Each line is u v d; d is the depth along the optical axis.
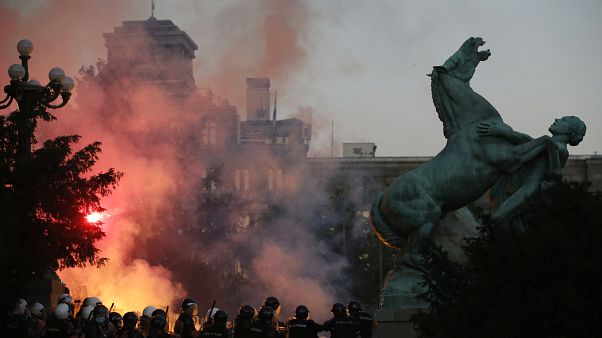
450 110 20.36
